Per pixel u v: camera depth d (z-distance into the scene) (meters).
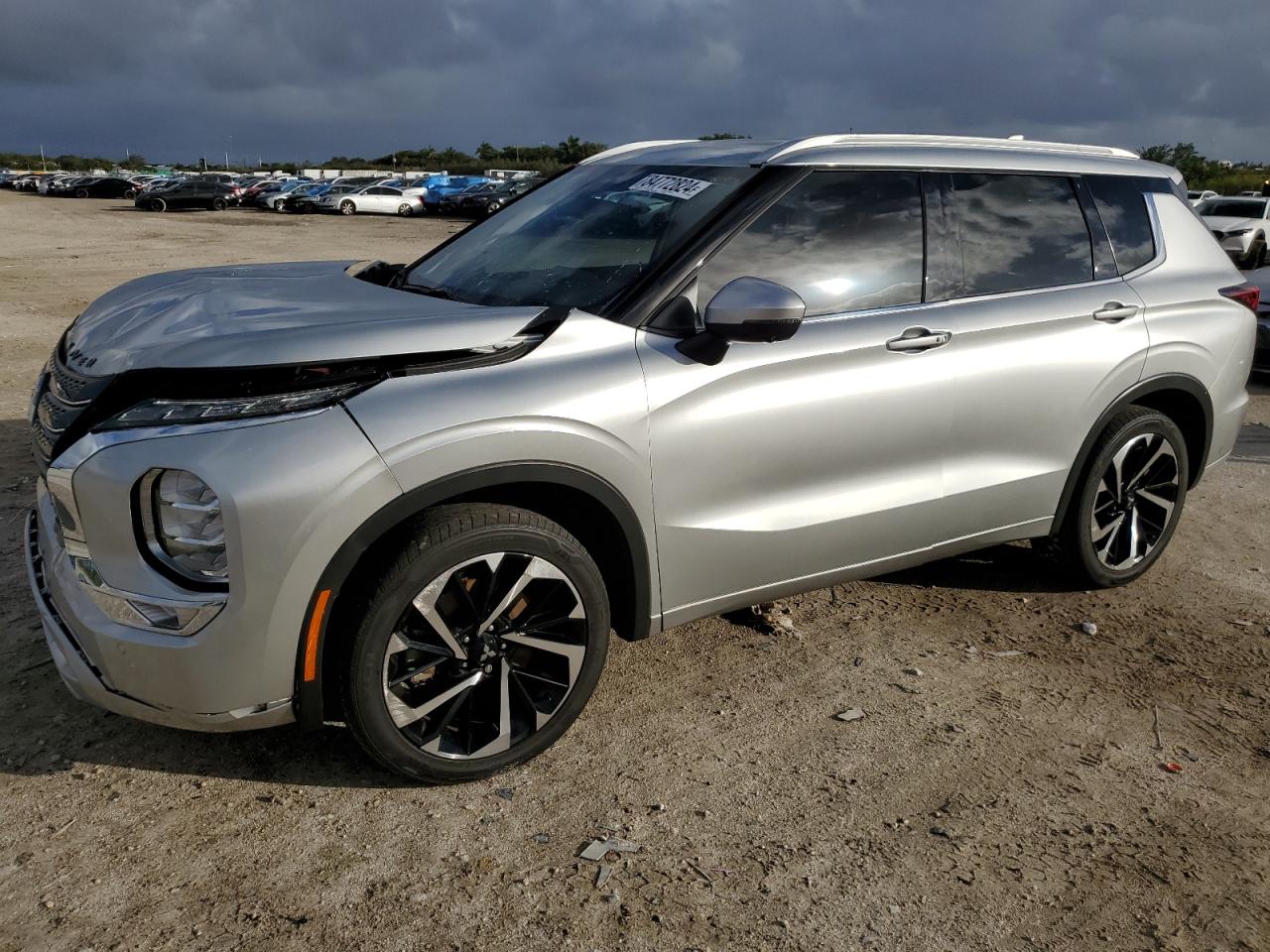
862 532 3.36
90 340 2.82
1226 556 4.85
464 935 2.26
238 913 2.29
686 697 3.32
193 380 2.38
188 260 17.84
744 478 3.05
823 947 2.28
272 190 41.94
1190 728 3.29
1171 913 2.45
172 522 2.35
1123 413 4.03
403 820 2.64
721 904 2.39
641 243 3.14
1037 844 2.68
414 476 2.46
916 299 3.40
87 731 2.94
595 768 2.91
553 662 2.89
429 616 2.57
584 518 2.94
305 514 2.34
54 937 2.19
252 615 2.36
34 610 3.62
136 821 2.58
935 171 3.52
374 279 3.85
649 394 2.82
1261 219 18.89
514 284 3.21
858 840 2.65
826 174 3.28
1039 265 3.74
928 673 3.55
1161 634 3.97
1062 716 3.32
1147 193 4.16
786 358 3.05
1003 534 3.84
